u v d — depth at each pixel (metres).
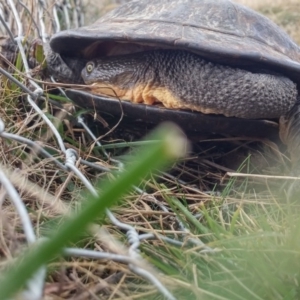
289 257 0.12
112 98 0.20
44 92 0.21
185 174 0.20
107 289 0.10
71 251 0.09
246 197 0.17
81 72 0.23
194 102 0.19
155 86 0.20
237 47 0.18
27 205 0.14
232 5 0.21
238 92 0.18
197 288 0.10
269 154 0.21
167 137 0.05
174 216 0.15
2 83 0.22
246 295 0.11
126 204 0.15
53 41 0.21
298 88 0.22
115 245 0.10
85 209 0.05
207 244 0.12
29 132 0.18
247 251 0.11
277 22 0.60
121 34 0.19
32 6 0.27
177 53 0.20
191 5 0.20
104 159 0.19
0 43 0.25
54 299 0.09
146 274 0.09
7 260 0.10
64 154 0.15
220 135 0.21
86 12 0.41
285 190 0.17
